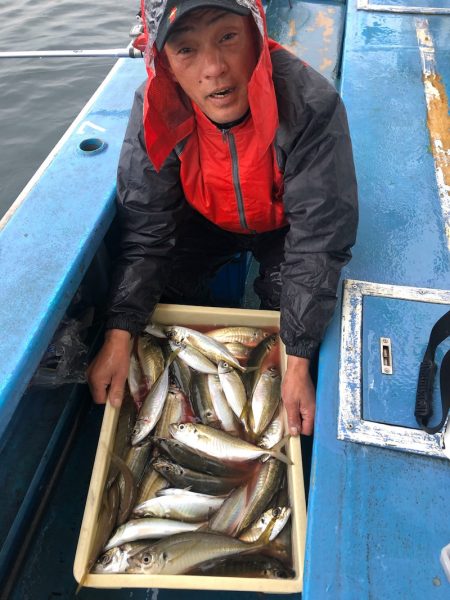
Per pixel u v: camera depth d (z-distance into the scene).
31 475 1.40
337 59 2.59
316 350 1.29
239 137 1.31
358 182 1.64
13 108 4.09
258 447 1.27
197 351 1.47
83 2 5.74
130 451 1.30
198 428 1.31
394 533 0.92
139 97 1.40
